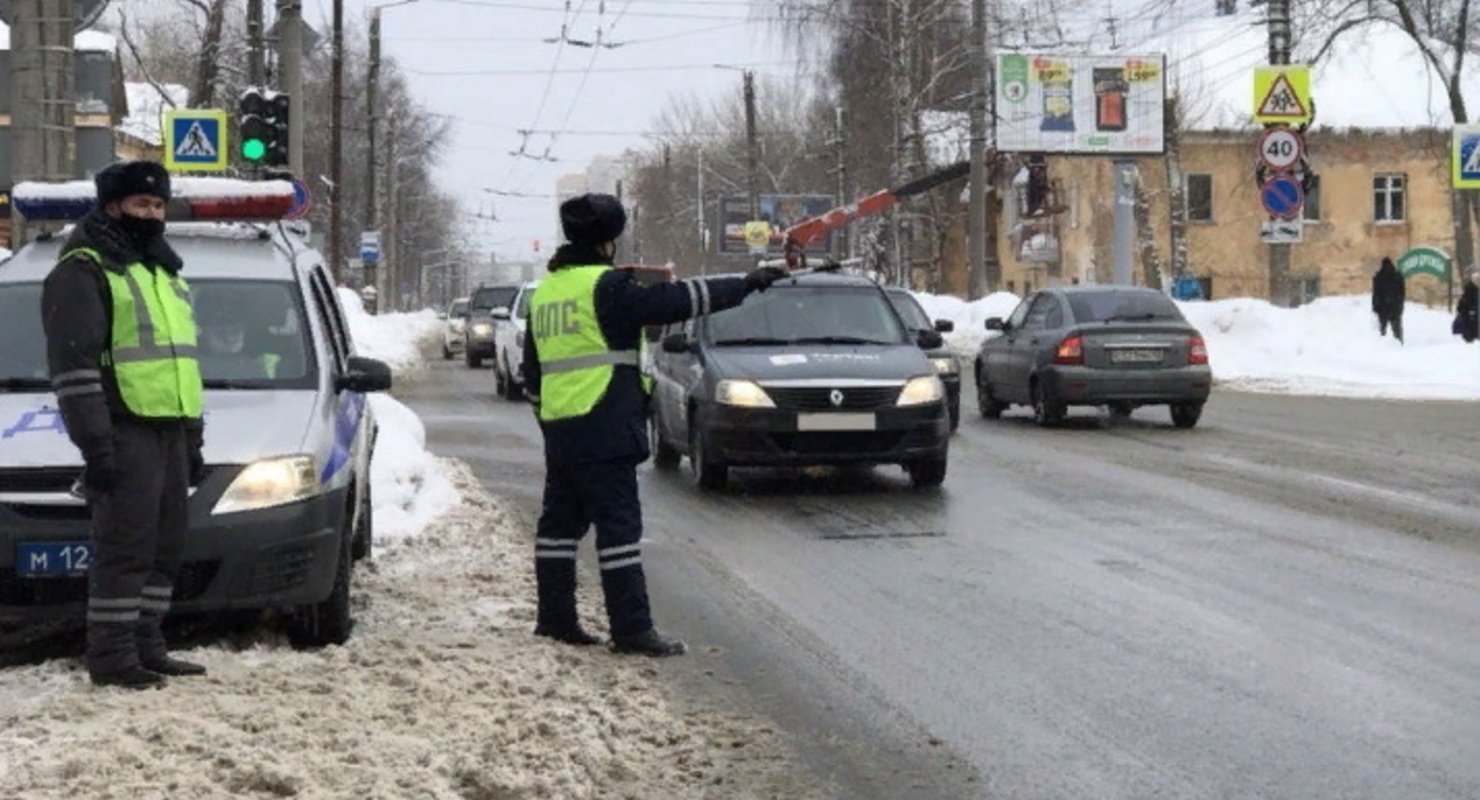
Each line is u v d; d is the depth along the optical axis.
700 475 14.04
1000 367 21.12
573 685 7.16
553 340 7.93
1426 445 17.48
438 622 8.56
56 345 6.52
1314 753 6.30
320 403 8.35
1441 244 56.12
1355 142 56.19
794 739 6.52
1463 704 6.98
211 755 5.66
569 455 7.90
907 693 7.25
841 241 69.81
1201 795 5.82
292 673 7.09
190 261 9.20
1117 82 46.31
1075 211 61.12
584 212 8.05
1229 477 14.79
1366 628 8.45
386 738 6.02
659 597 9.50
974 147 42.91
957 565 10.45
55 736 5.85
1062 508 12.94
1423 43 41.06
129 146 49.59
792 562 10.61
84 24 13.13
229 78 41.81
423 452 13.81
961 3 50.72
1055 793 5.85
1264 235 31.33
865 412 13.47
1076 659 7.86
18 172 12.72
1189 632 8.41
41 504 7.31
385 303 82.06
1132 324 19.47
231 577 7.45
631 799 5.73
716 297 7.90
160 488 6.83
